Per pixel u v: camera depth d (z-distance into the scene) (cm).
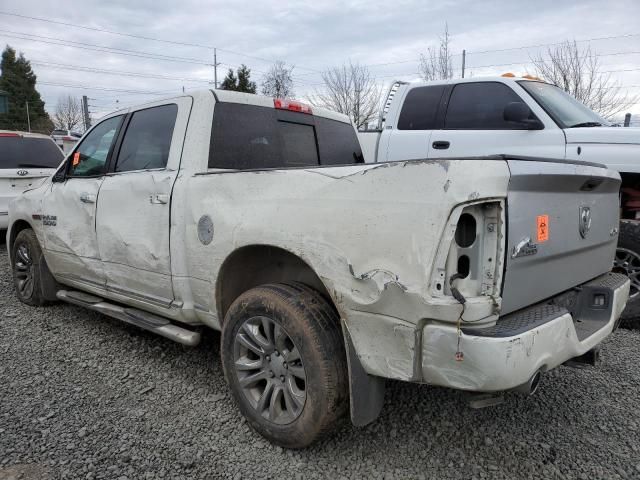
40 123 6988
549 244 239
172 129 352
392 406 324
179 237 323
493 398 237
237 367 289
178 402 327
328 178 251
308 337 252
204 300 318
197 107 342
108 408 319
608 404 329
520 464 266
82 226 414
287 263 299
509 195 209
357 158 463
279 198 269
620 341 439
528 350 209
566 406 327
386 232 221
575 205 265
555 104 563
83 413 312
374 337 231
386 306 222
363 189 233
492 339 203
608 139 495
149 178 346
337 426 262
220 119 345
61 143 2512
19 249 522
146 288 359
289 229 259
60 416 308
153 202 340
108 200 381
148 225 344
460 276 210
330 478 254
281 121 389
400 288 214
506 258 210
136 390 343
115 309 399
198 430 295
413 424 304
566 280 269
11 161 812
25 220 502
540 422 307
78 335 444
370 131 658
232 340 291
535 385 226
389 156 626
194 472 257
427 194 211
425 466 264
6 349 412
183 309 331
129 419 305
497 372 203
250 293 280
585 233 278
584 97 2141
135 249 356
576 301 286
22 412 312
